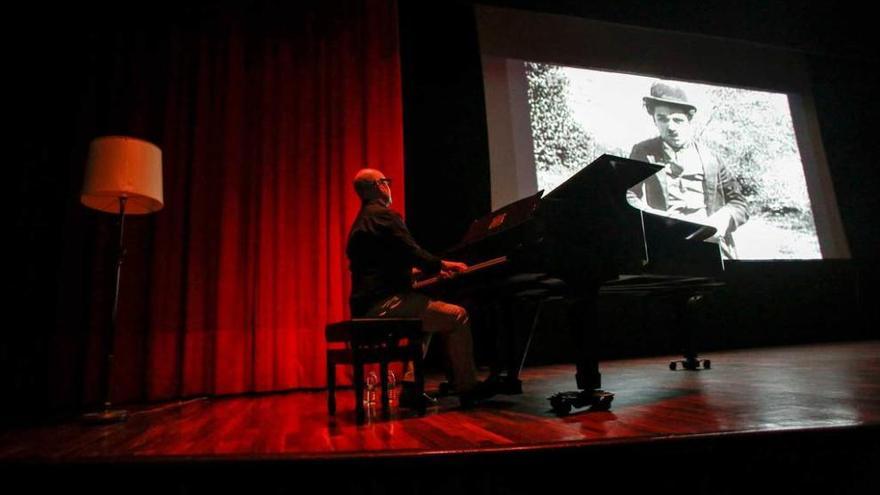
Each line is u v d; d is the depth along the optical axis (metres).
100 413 2.44
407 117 4.48
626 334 4.84
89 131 3.48
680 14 4.98
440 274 2.34
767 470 1.42
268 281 3.61
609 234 2.11
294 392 3.50
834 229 5.59
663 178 5.05
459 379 2.39
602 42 5.16
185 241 3.55
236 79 3.79
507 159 4.70
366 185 2.57
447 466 1.39
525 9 4.68
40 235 3.34
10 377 3.17
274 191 3.74
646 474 1.40
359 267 2.38
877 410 1.69
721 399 2.11
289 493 1.40
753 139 5.48
